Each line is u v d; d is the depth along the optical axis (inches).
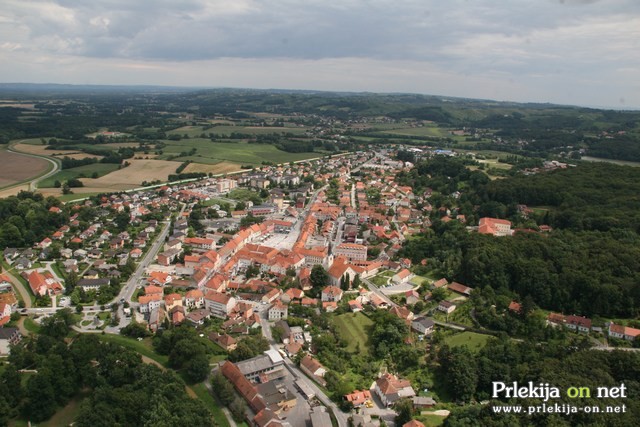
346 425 7844.5
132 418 7539.4
